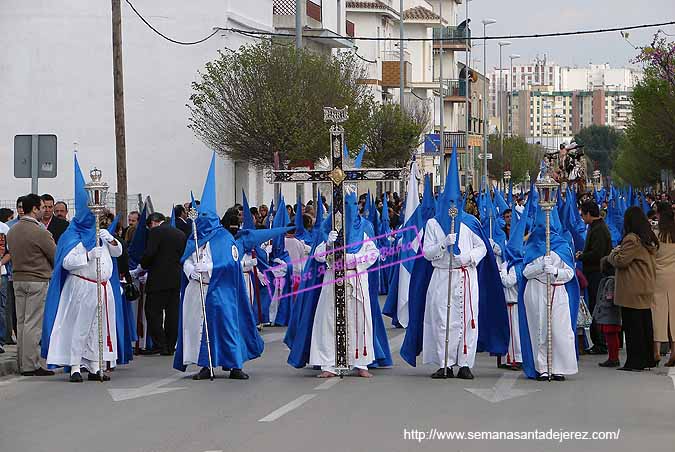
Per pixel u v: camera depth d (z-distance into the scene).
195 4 38.16
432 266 14.78
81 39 38.25
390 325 22.16
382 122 50.03
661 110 46.75
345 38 48.22
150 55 38.25
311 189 49.00
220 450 10.02
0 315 16.92
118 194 25.83
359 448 10.03
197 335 14.79
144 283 18.27
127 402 12.86
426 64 83.69
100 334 14.59
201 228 14.89
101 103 38.31
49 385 14.38
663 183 66.19
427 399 12.81
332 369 14.80
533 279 14.51
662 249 15.67
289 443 10.27
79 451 10.15
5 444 10.55
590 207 17.39
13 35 38.25
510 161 101.75
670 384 14.08
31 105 38.25
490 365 16.16
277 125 33.81
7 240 15.65
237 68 34.53
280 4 45.47
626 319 15.41
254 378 14.74
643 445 10.16
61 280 14.76
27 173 19.38
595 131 161.00
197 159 38.31
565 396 13.05
